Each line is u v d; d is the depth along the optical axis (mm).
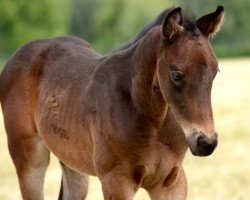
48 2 102250
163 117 9352
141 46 9422
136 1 111000
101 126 9727
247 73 57312
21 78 12047
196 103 8250
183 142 9617
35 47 12258
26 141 11852
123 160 9508
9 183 17766
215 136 8258
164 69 8648
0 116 37156
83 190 11984
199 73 8289
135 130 9383
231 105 33188
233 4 104812
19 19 100938
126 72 9672
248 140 22172
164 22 8578
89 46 12328
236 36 105688
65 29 109438
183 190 9859
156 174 9625
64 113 10695
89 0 119000
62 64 11406
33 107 11805
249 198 14312
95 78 10195
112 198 9547
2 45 100938
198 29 8641
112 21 112625
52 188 16812
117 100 9633
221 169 17594
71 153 10688
